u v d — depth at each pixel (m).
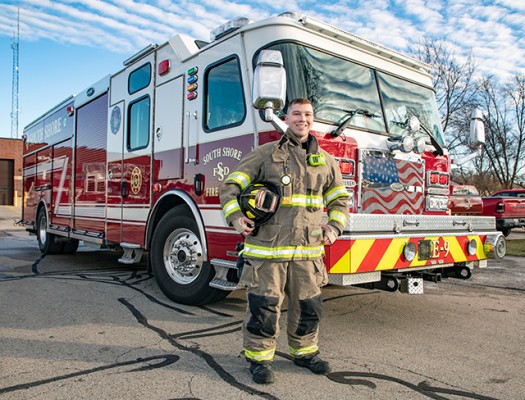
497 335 4.12
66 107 8.23
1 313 4.54
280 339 3.87
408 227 4.06
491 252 4.88
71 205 7.82
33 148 10.11
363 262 3.71
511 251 10.62
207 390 2.85
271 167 3.02
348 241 3.61
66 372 3.10
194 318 4.45
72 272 7.05
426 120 5.37
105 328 4.09
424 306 5.17
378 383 3.01
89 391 2.81
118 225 6.29
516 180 31.84
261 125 4.14
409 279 4.07
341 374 3.14
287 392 2.84
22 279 6.37
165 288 5.15
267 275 2.96
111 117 6.62
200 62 4.91
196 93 4.94
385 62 5.03
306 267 3.03
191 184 4.91
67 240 8.95
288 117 3.10
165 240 5.22
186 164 5.01
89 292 5.54
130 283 6.14
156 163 5.53
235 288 4.15
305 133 3.07
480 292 6.06
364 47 4.80
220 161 4.55
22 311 4.62
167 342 3.73
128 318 4.42
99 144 6.93
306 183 3.02
